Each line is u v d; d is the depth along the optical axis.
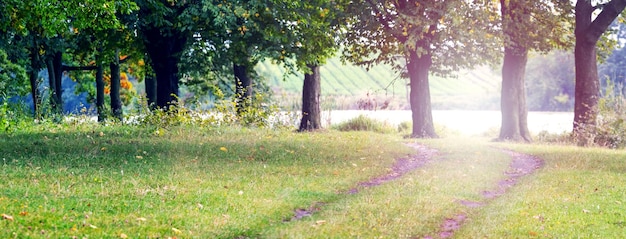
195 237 8.66
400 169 16.50
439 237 9.52
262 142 20.30
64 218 9.08
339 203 11.64
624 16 29.75
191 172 14.02
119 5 19.69
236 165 15.41
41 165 14.16
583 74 27.17
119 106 39.78
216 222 9.53
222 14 23.12
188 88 36.69
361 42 26.97
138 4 23.59
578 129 26.64
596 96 27.14
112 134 21.45
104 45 32.19
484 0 26.67
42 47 34.25
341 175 14.77
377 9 24.88
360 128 33.06
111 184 12.05
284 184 13.16
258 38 25.22
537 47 28.78
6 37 29.78
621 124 26.22
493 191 13.80
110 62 37.19
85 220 9.10
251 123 26.05
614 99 27.73
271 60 27.42
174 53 26.92
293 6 23.75
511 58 28.31
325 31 25.41
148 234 8.65
